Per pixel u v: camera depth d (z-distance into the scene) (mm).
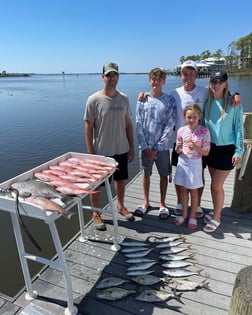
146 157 3232
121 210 3387
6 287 3434
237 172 3270
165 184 3314
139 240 2908
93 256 2654
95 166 2502
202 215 3342
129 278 2352
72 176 2246
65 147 9641
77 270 2469
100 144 3037
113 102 2934
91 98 2947
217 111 2787
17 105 21219
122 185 3279
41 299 2150
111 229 3117
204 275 2357
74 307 2021
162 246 2752
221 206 3014
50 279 2359
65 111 17672
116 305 2086
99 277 2383
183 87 3066
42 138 10859
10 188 1893
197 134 2846
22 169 7676
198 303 2074
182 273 2369
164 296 2117
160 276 2375
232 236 2916
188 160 2928
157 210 3523
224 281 2287
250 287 1361
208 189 4066
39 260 1973
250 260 2537
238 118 2721
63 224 4766
